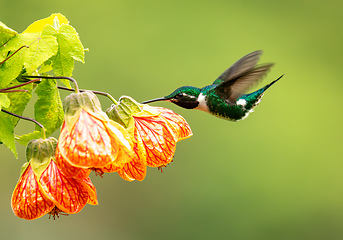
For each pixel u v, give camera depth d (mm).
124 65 12273
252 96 5668
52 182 3191
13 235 12336
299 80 14031
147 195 13562
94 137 3074
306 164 13414
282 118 13625
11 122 3465
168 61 12586
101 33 12195
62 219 13141
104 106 12180
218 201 13250
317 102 13898
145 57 12430
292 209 13352
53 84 3645
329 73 14117
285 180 13312
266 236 13336
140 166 3334
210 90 5422
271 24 14070
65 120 3148
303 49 14258
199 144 13125
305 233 13438
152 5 12625
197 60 12781
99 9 12148
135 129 3391
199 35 12938
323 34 14438
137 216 13547
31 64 3348
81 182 3207
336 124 13758
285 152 13398
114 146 3078
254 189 13203
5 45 3396
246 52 13523
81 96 3201
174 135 3439
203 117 13055
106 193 13633
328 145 13648
